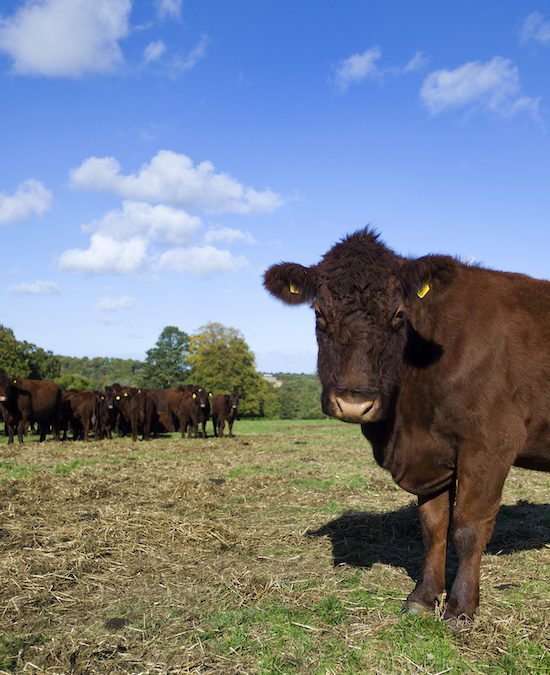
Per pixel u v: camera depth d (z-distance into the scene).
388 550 5.18
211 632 3.35
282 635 3.29
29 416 17.02
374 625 3.44
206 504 6.98
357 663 2.96
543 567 4.57
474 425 3.54
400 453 3.86
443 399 3.61
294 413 70.50
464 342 3.63
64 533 5.58
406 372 3.75
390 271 3.31
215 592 4.06
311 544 5.36
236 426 27.50
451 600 3.51
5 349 50.91
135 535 5.50
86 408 18.42
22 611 3.75
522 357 3.63
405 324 3.58
